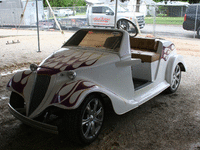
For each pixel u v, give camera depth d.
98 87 2.75
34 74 3.00
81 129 2.62
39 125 2.55
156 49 4.38
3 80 5.45
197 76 6.11
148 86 3.98
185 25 14.22
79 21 17.34
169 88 4.61
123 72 3.32
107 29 3.59
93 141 2.92
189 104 4.21
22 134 3.08
